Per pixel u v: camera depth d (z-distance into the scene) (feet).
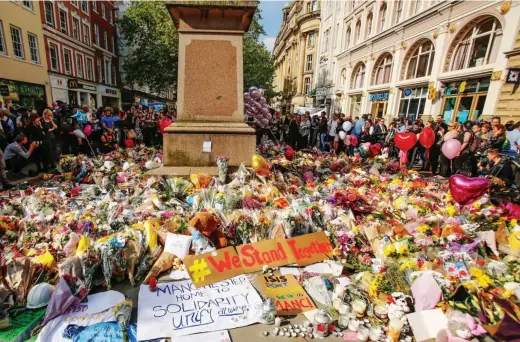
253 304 7.62
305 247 10.02
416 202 15.03
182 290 8.05
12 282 7.61
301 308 7.61
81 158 20.49
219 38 16.34
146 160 21.80
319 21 112.47
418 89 48.78
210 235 9.97
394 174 22.00
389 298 7.72
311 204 12.27
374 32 63.10
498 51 32.55
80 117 28.27
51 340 6.42
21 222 11.18
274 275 8.94
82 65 77.15
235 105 16.88
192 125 16.52
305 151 29.81
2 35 47.37
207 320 7.05
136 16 72.28
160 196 13.85
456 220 12.65
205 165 16.76
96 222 11.04
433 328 6.76
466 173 21.95
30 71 54.44
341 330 7.03
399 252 9.69
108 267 8.05
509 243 10.82
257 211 11.75
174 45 68.90
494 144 21.84
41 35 57.98
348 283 8.58
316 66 106.11
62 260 8.76
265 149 25.81
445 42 41.45
